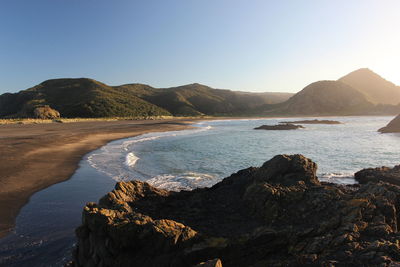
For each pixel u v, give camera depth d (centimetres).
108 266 589
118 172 1608
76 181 1373
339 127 6781
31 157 1895
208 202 887
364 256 487
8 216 905
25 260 664
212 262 457
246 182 1009
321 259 505
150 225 610
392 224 683
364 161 2145
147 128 5522
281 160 976
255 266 540
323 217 689
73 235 795
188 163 1977
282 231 620
